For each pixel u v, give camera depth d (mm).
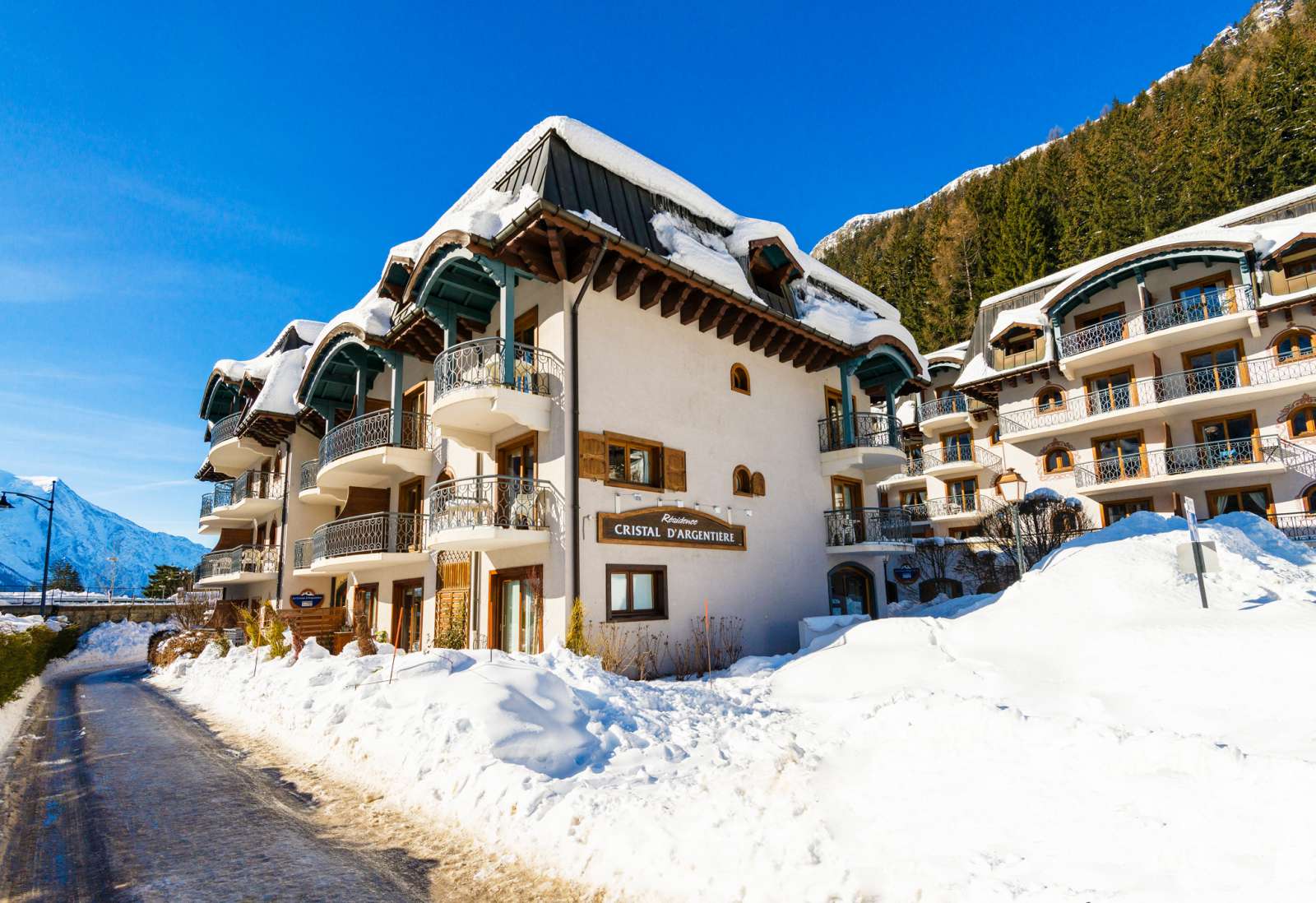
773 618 15820
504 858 5074
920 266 62031
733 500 15445
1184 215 40844
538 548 12609
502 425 13539
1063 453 26984
